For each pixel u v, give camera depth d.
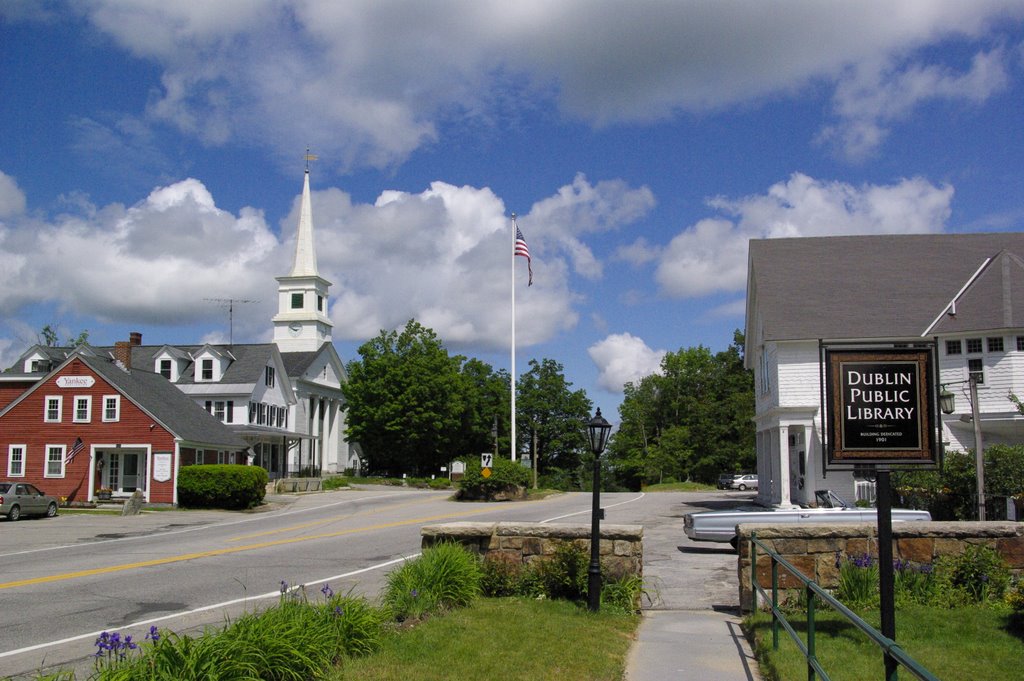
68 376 43.00
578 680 7.94
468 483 44.25
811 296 34.91
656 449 81.25
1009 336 30.62
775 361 33.97
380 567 17.23
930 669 8.12
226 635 7.14
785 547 11.71
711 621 11.39
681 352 87.06
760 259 37.53
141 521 33.59
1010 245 36.50
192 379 60.00
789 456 36.50
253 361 60.88
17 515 33.84
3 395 50.25
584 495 51.41
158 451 41.88
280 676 7.10
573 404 88.94
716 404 82.94
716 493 55.66
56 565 18.55
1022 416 29.19
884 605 7.27
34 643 10.33
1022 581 10.13
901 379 7.63
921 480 25.47
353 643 8.30
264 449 62.09
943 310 33.56
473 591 11.37
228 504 40.53
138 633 10.80
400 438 71.56
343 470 77.12
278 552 20.45
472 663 8.19
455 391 76.06
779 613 8.57
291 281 78.00
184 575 16.39
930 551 11.63
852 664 8.33
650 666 8.76
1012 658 8.47
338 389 76.81
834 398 7.67
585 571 11.93
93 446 42.41
